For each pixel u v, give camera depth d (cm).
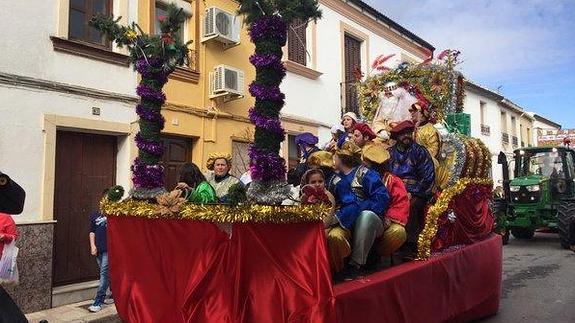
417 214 462
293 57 1176
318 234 290
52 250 688
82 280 762
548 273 927
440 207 464
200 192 351
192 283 308
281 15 315
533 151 1505
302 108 1187
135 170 379
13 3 671
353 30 1384
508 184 1384
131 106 805
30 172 680
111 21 409
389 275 366
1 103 653
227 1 1011
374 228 366
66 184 746
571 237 1206
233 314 288
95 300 677
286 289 288
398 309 364
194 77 928
